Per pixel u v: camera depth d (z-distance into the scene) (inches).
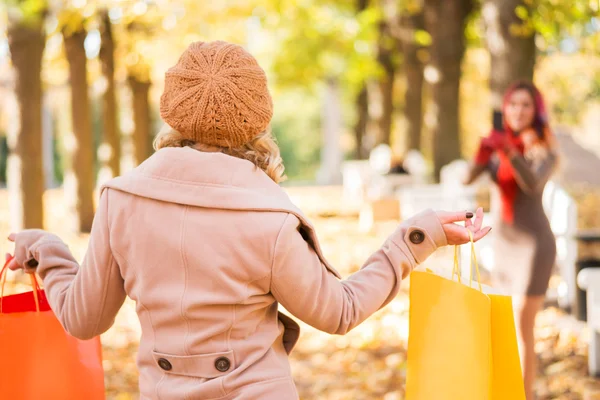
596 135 1023.6
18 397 100.3
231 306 79.5
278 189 82.4
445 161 600.7
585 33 370.6
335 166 1540.4
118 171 640.4
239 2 582.6
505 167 183.6
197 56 81.4
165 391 81.5
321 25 938.1
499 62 335.3
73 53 535.2
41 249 96.4
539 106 186.4
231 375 79.6
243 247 78.2
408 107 781.9
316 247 82.9
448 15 591.2
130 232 81.4
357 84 1178.6
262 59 1190.3
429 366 89.7
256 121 81.6
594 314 221.8
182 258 79.0
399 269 87.7
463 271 333.7
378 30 872.9
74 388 103.3
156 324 81.6
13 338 100.0
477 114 1307.8
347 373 250.1
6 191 1130.0
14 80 388.8
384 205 575.2
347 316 83.0
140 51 594.2
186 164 80.2
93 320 86.2
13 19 377.4
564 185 659.4
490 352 85.3
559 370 231.1
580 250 290.7
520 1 327.3
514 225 183.5
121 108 1044.5
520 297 181.8
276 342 85.3
